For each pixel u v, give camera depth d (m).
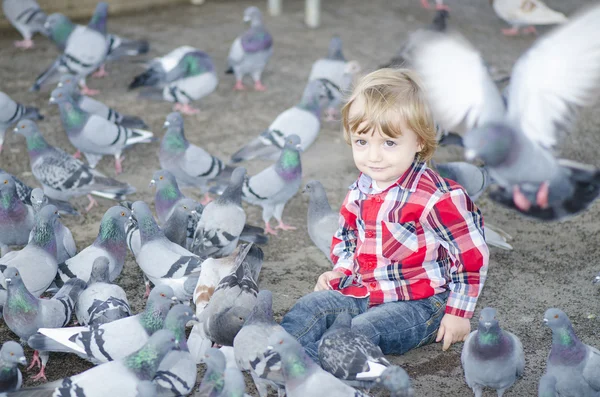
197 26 10.81
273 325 3.72
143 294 4.96
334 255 4.14
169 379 3.63
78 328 3.94
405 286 3.87
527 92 4.79
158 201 5.54
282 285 5.05
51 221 4.59
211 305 3.94
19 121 6.37
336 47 8.05
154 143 7.38
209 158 6.14
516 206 5.76
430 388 3.97
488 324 3.52
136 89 8.71
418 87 3.59
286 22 11.06
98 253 4.74
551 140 4.96
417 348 4.30
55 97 6.41
